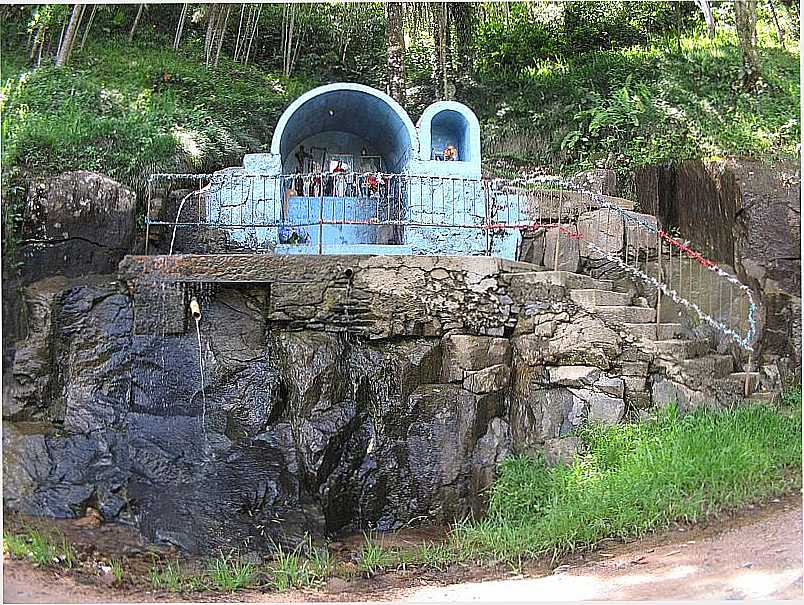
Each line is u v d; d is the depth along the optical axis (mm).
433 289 8648
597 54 15742
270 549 6957
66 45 12836
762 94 13508
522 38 16000
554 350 8492
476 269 8773
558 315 8602
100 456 7727
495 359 8641
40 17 13250
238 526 7156
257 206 10125
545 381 8477
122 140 10719
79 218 8977
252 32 15500
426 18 15414
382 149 12195
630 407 8359
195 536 6957
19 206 8758
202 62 15078
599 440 7848
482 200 10242
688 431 7566
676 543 6098
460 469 8328
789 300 10305
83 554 6457
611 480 7117
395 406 8406
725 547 5758
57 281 8711
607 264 9695
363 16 16516
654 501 6570
